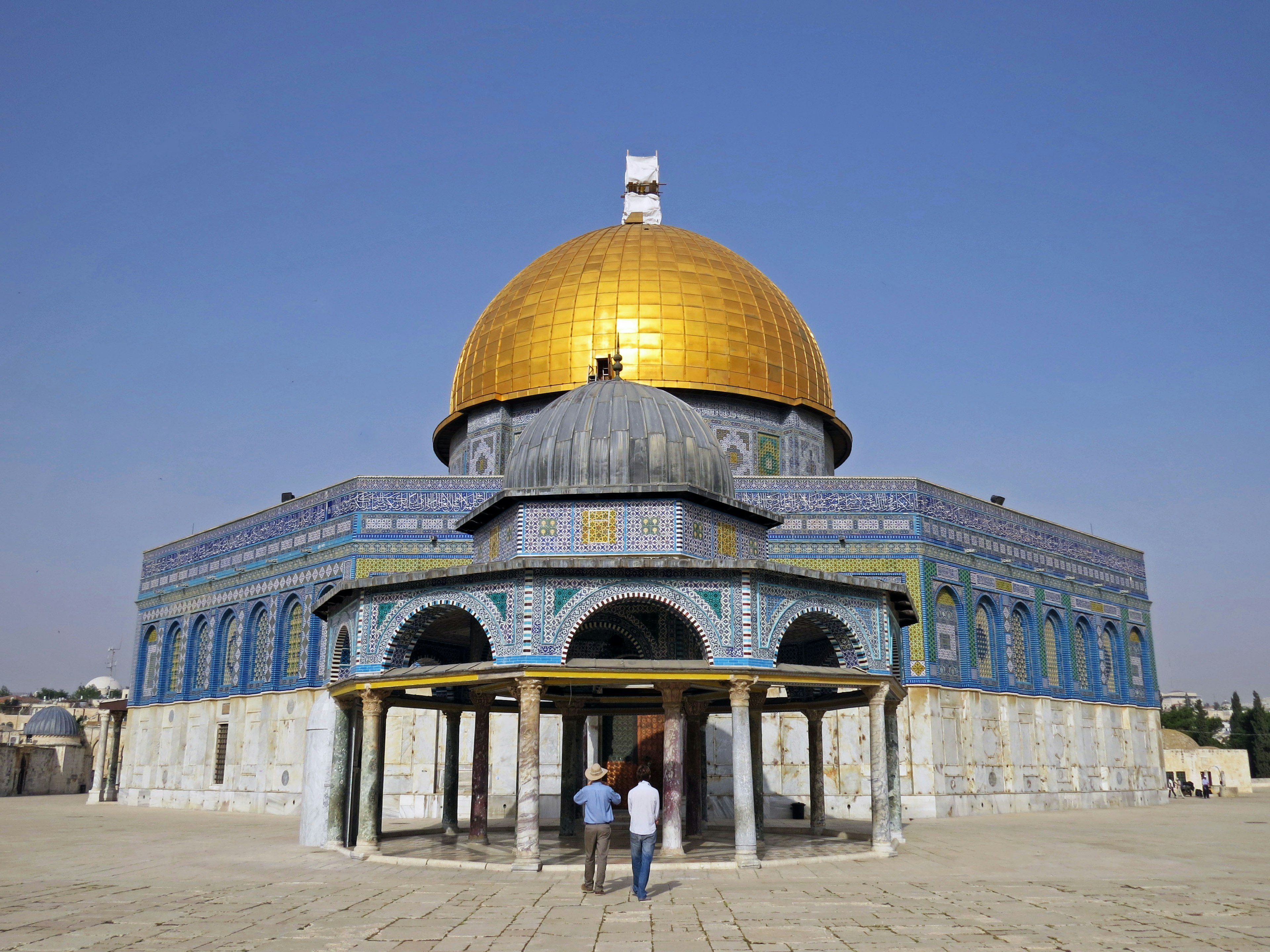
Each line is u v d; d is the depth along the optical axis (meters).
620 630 20.41
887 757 19.25
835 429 38.56
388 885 14.67
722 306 35.69
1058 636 37.25
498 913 12.25
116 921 11.70
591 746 28.50
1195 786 49.69
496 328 36.97
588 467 19.19
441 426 38.09
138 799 39.59
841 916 11.97
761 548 20.67
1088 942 10.39
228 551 37.81
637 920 11.72
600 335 34.81
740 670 16.50
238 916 12.08
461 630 22.38
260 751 33.97
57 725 64.56
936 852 19.27
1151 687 41.62
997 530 35.06
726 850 19.19
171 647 40.44
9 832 24.94
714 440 20.47
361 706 20.61
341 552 31.83
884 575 31.41
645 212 41.88
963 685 32.03
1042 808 33.91
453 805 22.52
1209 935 10.80
